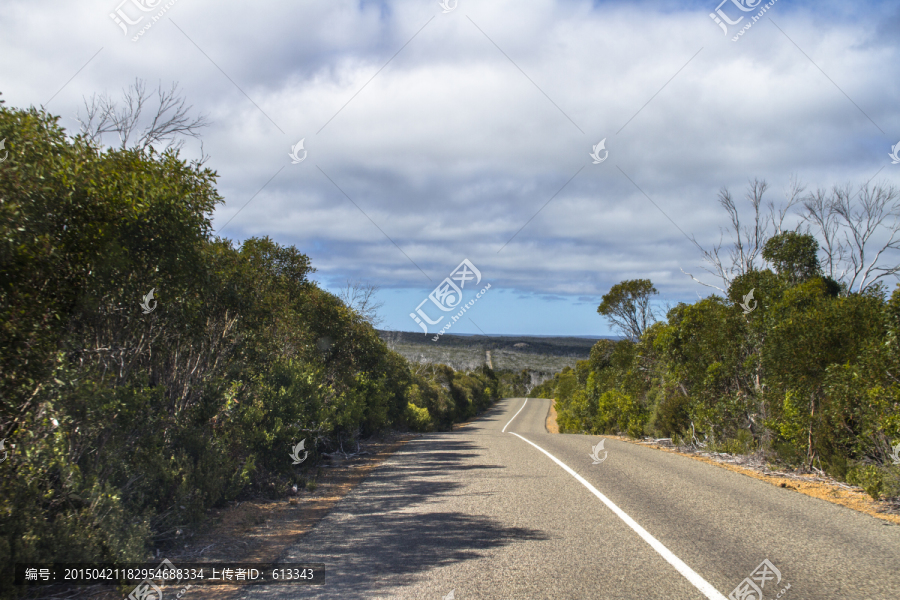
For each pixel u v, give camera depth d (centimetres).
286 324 1259
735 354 1390
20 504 469
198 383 830
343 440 1533
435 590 436
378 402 1920
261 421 985
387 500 825
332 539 606
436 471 1116
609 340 3700
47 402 515
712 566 485
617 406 2530
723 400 1434
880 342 856
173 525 622
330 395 1497
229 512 760
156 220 628
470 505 764
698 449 1494
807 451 1074
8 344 468
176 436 745
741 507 729
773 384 1148
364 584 457
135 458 627
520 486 906
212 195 749
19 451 502
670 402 1772
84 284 561
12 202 485
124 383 675
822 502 765
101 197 573
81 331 617
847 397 929
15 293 481
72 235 544
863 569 474
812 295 1227
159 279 664
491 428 4328
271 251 1414
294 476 977
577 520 662
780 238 1808
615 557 513
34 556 448
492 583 448
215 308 870
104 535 499
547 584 444
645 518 667
